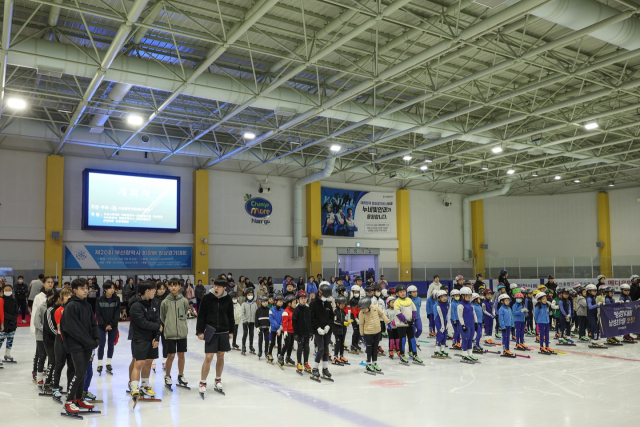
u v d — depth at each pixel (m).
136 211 25.84
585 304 15.30
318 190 32.28
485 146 24.69
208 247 28.14
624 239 36.06
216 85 16.25
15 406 8.04
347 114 18.83
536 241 39.09
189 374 10.63
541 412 7.60
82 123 23.25
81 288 7.38
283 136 26.30
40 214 23.70
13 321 12.06
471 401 8.29
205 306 8.77
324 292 10.05
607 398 8.49
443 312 13.09
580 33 12.16
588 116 19.14
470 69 17.69
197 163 28.42
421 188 37.38
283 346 11.45
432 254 37.34
